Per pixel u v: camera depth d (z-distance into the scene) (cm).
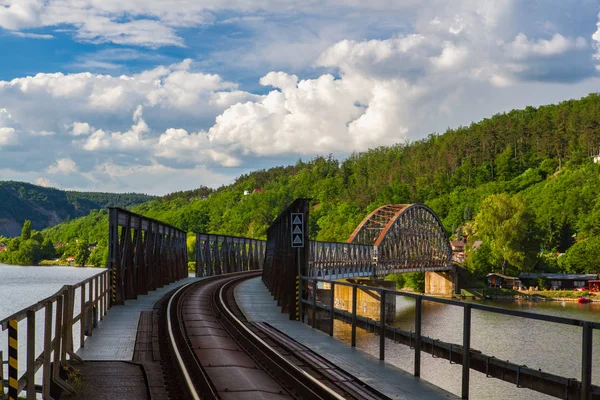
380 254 9856
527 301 11356
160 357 1516
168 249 4728
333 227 18162
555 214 17200
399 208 11944
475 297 11944
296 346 1666
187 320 2270
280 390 1186
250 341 1736
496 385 2936
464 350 1091
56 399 1102
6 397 863
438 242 13188
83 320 1700
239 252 7919
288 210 2875
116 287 2880
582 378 853
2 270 15488
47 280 10925
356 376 1283
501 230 13050
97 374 1306
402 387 1184
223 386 1167
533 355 1339
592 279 12500
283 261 3066
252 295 3784
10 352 862
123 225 3011
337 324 4903
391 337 1427
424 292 13625
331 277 7438
